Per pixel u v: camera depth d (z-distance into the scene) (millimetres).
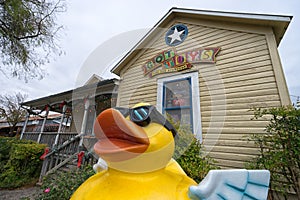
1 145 7480
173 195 713
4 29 4676
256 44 3418
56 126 10844
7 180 5254
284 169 2281
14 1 4285
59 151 5547
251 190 689
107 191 740
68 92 7031
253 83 3203
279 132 2354
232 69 3482
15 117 15727
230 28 3799
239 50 3539
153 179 761
